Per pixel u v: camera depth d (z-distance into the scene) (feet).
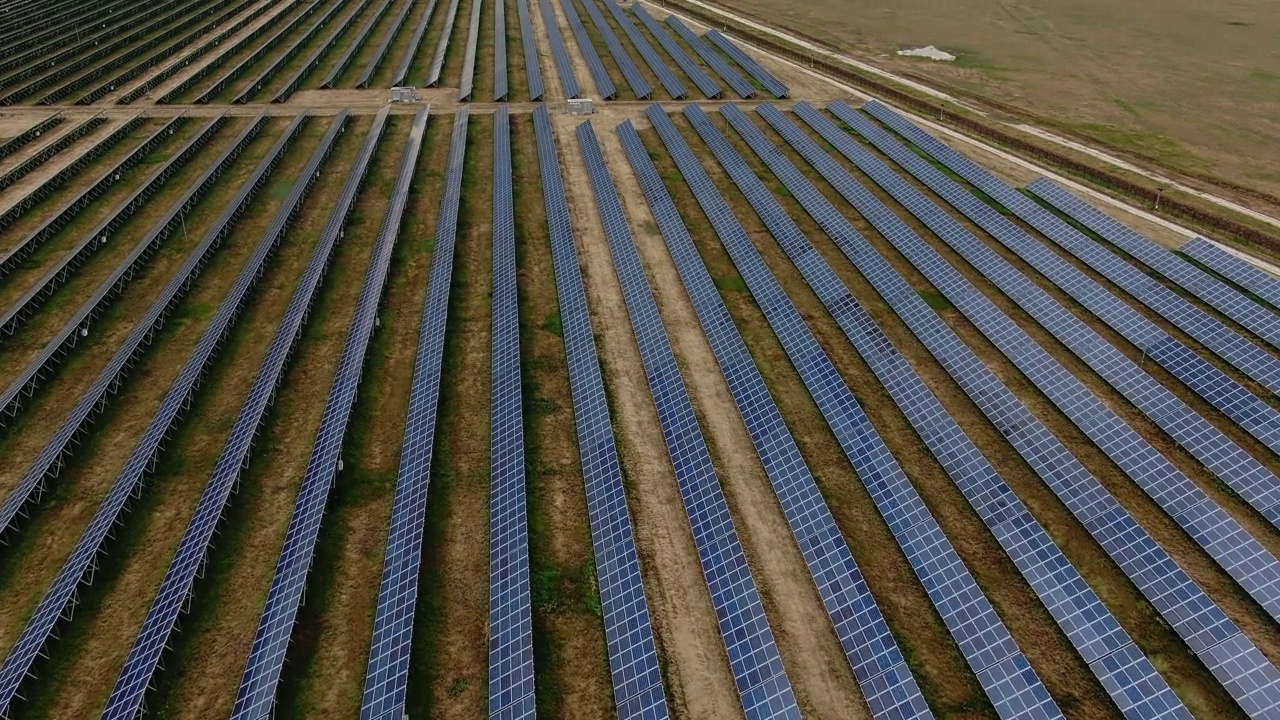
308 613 103.30
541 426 136.77
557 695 94.68
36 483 119.14
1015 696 90.27
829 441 132.57
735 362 149.18
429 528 116.57
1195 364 144.15
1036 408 138.72
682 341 158.71
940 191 220.43
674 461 127.13
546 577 109.19
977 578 107.96
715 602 103.55
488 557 112.16
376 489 123.03
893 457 124.67
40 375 143.54
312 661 97.66
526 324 164.86
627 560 108.37
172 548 112.78
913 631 101.09
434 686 95.35
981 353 153.99
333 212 210.79
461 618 103.65
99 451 129.70
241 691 90.94
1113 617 97.60
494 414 137.18
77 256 181.27
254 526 116.06
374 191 223.30
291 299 171.83
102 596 105.40
